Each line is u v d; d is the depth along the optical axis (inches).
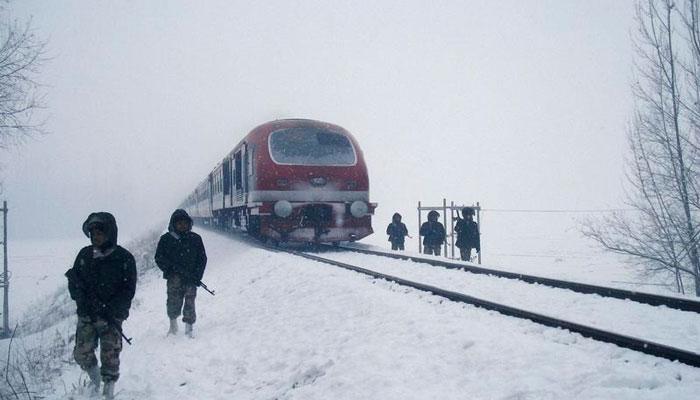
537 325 189.3
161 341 269.9
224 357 229.3
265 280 355.3
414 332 181.2
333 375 168.7
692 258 446.9
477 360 148.9
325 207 514.0
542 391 124.1
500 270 319.9
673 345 157.1
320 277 302.8
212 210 917.2
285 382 183.6
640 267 523.5
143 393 201.0
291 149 520.4
